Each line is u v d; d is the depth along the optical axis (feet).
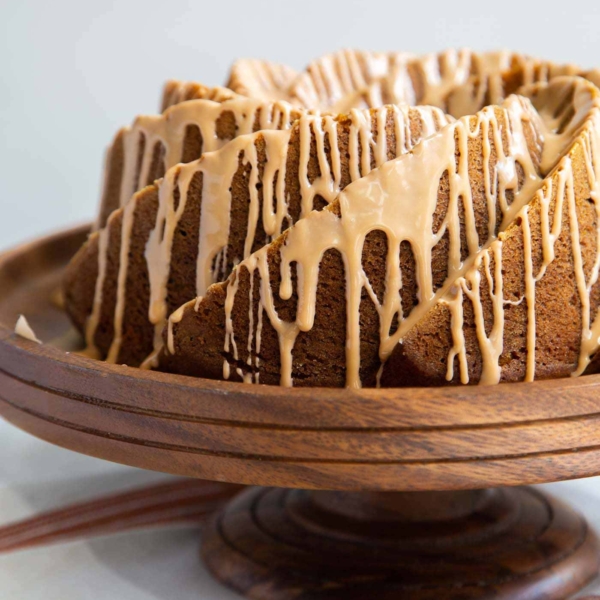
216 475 2.12
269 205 2.25
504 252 2.20
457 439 2.06
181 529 2.61
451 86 2.54
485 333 2.19
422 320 2.18
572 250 2.23
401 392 2.06
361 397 2.06
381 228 2.19
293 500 2.56
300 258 2.20
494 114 2.25
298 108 2.33
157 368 2.29
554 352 2.24
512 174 2.25
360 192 2.19
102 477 2.76
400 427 2.06
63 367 2.19
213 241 2.28
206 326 2.24
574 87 2.36
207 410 2.10
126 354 2.39
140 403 2.13
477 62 2.56
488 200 2.23
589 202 2.26
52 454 2.85
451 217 2.21
